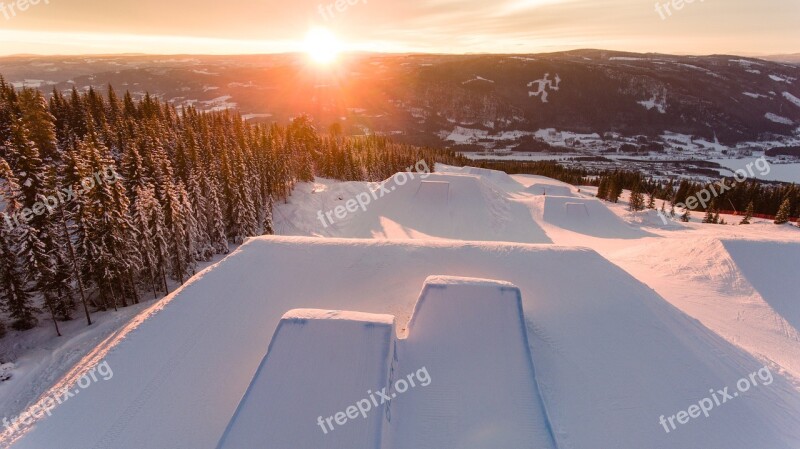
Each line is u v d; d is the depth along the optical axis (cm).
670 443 1250
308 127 10456
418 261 2167
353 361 1282
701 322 1925
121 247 3152
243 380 1488
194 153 5072
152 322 1733
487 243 2353
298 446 1078
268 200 5681
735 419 1345
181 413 1354
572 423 1296
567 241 4453
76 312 3212
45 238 2850
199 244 4150
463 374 1395
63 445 1242
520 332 1518
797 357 1861
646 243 3928
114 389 1428
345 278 2050
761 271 2584
